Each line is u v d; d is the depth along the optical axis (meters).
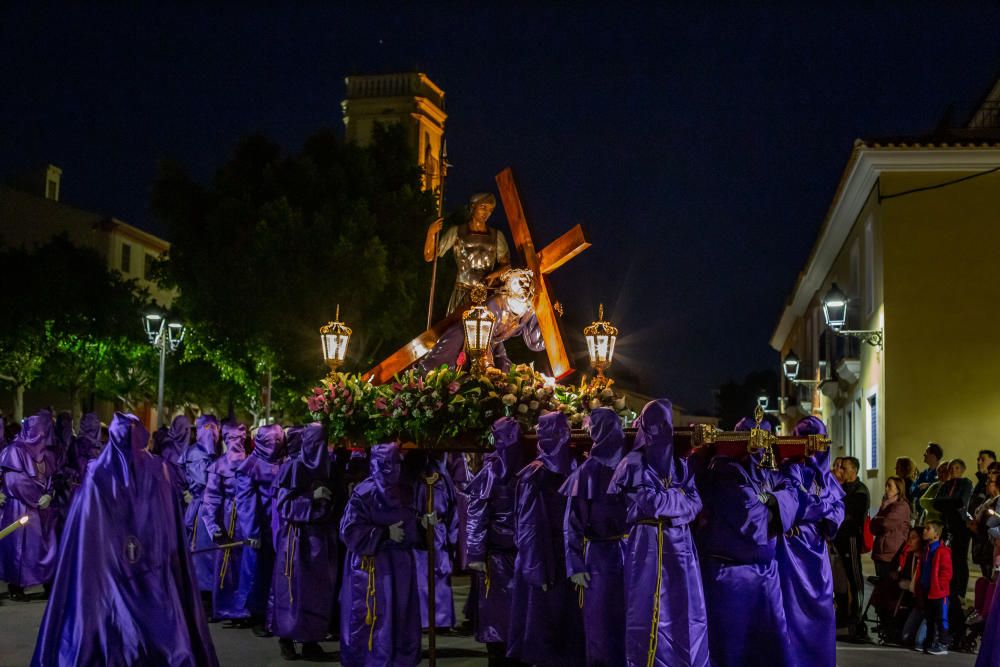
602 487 8.12
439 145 55.50
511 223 12.27
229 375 31.05
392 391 10.80
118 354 38.50
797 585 8.72
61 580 7.69
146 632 7.67
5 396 44.56
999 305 20.86
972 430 20.67
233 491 12.08
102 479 7.83
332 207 30.17
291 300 28.80
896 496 11.91
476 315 10.88
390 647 9.05
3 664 10.04
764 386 70.25
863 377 24.33
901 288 21.02
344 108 53.72
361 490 9.12
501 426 9.35
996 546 10.27
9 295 36.53
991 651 7.83
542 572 8.68
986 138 21.02
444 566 11.01
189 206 31.00
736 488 8.32
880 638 11.59
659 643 7.65
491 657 9.62
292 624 10.28
